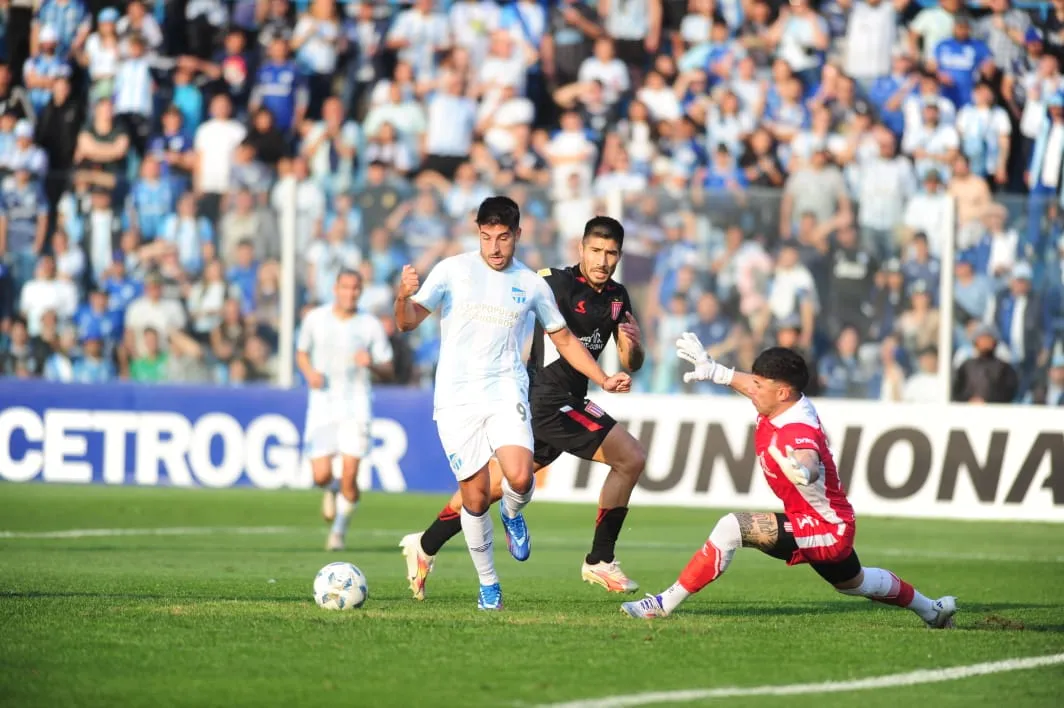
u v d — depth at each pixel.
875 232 49.88
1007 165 64.06
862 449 47.28
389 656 19.83
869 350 50.00
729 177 62.44
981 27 66.75
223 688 17.81
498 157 64.56
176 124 65.75
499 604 25.00
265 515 47.34
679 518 48.19
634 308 50.91
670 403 48.56
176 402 52.19
